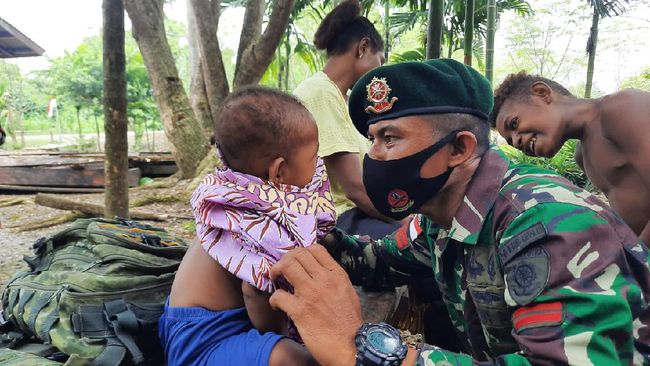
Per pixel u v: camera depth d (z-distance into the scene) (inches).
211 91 250.7
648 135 59.6
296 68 689.0
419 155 40.8
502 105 68.6
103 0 123.2
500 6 251.9
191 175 274.2
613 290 33.8
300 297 37.6
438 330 67.9
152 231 70.2
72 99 503.8
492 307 42.1
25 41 289.3
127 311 50.1
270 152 44.3
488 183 41.4
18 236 186.7
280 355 41.6
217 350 44.5
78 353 46.9
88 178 284.0
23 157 288.2
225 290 46.9
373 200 44.3
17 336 54.8
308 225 44.3
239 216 43.6
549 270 34.8
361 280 61.3
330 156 76.0
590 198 39.1
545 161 249.4
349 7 80.5
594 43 227.6
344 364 35.2
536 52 672.4
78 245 64.5
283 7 206.7
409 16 250.5
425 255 55.6
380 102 41.3
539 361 33.3
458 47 251.0
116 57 126.5
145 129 513.3
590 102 66.4
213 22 246.1
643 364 37.6
